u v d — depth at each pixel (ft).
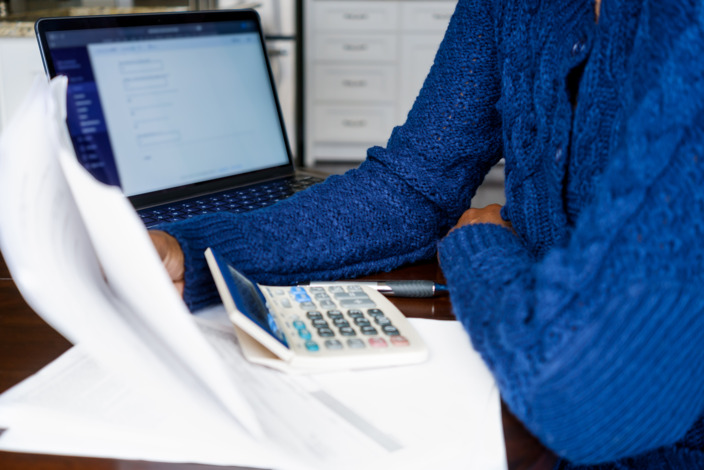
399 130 2.88
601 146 1.86
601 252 1.42
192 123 3.43
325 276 2.44
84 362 1.71
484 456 1.45
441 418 1.58
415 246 2.69
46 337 1.94
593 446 1.46
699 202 1.41
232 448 1.39
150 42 3.32
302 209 2.49
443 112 2.70
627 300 1.39
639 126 1.47
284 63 11.59
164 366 1.41
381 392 1.67
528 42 2.22
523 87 2.24
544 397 1.43
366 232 2.54
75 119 2.97
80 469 1.39
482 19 2.65
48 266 1.26
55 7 9.85
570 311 1.43
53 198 1.31
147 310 1.38
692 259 1.40
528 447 1.55
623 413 1.43
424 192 2.68
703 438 1.88
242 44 3.75
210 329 1.91
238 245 2.24
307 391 1.64
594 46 1.88
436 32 13.24
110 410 1.50
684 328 1.41
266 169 3.75
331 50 13.33
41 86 1.47
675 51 1.49
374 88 13.58
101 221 1.28
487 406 1.63
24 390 1.56
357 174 2.75
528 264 1.80
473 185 2.83
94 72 3.08
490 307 1.66
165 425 1.44
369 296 2.16
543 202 2.15
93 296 1.36
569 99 2.02
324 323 1.92
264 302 1.97
